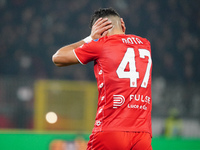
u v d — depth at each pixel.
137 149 9.45
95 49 9.63
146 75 9.80
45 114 25.89
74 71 42.56
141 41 10.22
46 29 51.91
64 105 26.19
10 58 47.38
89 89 26.62
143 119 9.58
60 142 23.47
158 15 57.06
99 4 55.47
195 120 28.73
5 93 25.66
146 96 9.73
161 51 52.19
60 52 9.88
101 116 9.51
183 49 53.69
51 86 26.14
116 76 9.47
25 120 25.75
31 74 45.34
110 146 9.29
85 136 23.86
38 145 23.16
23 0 54.00
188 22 57.94
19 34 50.69
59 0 54.75
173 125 28.25
